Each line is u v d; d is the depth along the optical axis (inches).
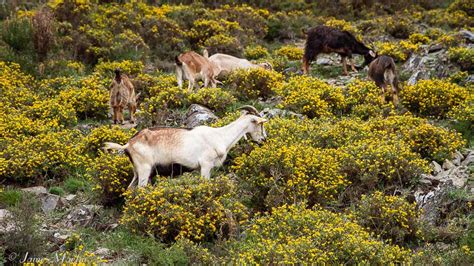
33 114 554.6
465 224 370.9
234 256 322.0
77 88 628.7
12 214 356.8
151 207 352.2
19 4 1008.2
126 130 543.8
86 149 484.1
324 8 1200.2
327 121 534.9
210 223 350.6
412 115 579.5
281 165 405.7
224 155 410.0
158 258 321.1
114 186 402.9
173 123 556.4
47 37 784.9
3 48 751.7
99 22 890.7
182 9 1021.8
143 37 893.8
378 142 453.1
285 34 1037.8
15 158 440.1
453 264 324.8
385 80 607.5
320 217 353.4
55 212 394.3
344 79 736.3
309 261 307.6
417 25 1072.8
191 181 374.3
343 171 420.5
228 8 1070.4
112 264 317.4
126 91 566.9
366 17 1155.9
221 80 717.3
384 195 406.9
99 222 378.3
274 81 653.9
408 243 365.1
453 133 507.8
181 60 623.8
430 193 394.9
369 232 364.8
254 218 374.3
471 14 1144.2
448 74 698.2
